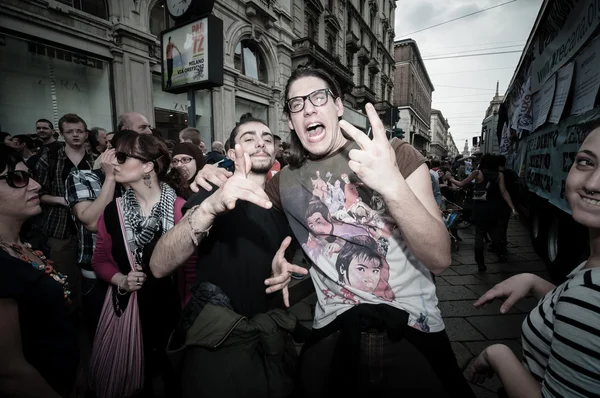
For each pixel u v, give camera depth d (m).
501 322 2.55
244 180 0.87
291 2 13.43
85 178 1.77
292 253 1.43
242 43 10.70
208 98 9.29
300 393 1.07
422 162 0.93
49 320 1.03
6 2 4.98
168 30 4.17
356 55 21.14
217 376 1.05
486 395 1.77
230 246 1.17
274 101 12.16
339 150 1.08
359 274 0.98
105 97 6.64
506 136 7.71
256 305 1.20
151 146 1.50
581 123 2.42
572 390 0.60
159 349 1.54
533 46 4.34
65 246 2.49
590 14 2.30
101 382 1.38
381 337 0.92
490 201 3.74
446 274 3.72
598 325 0.57
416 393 0.90
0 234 1.05
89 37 6.15
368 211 0.99
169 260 1.02
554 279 3.19
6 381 0.84
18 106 5.38
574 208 0.70
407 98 35.88
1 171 1.03
